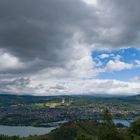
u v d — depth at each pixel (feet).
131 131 332.80
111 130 309.22
